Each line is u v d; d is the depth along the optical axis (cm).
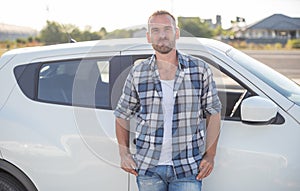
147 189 276
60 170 325
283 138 302
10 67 348
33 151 328
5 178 344
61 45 357
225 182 307
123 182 317
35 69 344
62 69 340
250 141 304
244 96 318
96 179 320
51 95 336
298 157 300
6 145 332
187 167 268
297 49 2253
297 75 1130
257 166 303
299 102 316
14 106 337
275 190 304
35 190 335
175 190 272
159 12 265
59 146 323
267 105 293
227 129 309
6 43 2175
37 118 330
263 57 1767
